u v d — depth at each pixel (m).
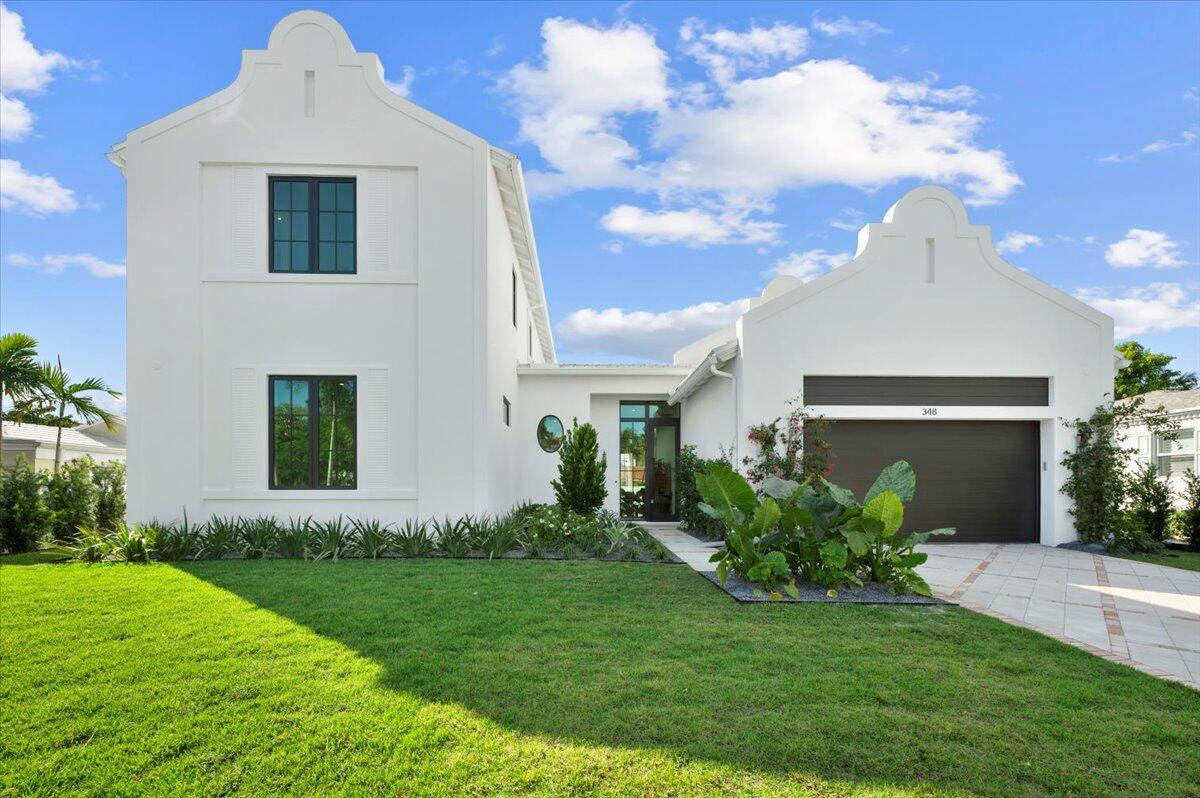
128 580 8.58
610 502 18.31
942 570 10.27
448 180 12.10
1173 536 13.84
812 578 8.39
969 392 13.17
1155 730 4.17
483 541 11.02
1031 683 4.99
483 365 12.04
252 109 11.95
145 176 11.73
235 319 11.80
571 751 3.82
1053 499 13.04
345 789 3.43
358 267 11.99
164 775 3.56
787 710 4.41
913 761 3.76
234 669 5.07
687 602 7.50
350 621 6.45
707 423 15.71
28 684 4.77
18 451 21.36
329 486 11.88
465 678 4.92
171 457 11.59
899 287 13.05
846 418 12.98
